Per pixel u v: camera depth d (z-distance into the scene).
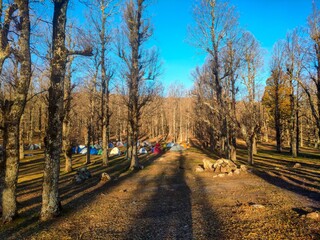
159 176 15.23
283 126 44.44
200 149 38.00
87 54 8.25
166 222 6.62
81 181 14.34
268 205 7.57
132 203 8.91
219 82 21.20
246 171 14.92
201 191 10.43
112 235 5.86
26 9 7.64
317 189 9.80
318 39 19.44
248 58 27.41
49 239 5.75
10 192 7.44
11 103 7.64
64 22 7.73
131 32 18.31
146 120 53.75
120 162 24.53
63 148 19.67
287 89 33.12
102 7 22.08
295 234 5.29
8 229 6.75
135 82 18.28
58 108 7.53
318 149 39.31
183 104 61.56
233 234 5.50
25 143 48.75
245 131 19.75
